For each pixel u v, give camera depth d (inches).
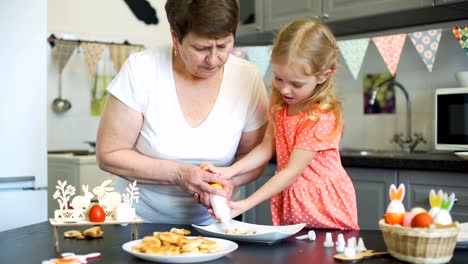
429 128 128.5
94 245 49.0
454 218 98.5
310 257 43.5
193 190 57.7
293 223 62.9
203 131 64.3
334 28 135.3
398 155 114.1
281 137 65.1
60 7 147.5
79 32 149.9
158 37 157.5
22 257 44.4
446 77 125.8
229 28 53.2
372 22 127.5
